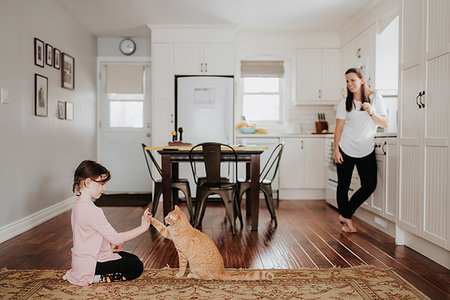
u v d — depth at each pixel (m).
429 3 2.54
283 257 2.65
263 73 5.87
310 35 5.66
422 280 2.20
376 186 3.48
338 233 3.37
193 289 2.02
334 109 5.93
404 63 2.88
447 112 2.32
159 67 5.36
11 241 3.08
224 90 5.30
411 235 2.87
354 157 3.35
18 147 3.44
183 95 5.29
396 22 4.09
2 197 3.14
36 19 3.83
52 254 2.71
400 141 2.93
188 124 5.30
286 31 5.60
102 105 6.01
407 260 2.58
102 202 5.07
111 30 5.57
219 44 5.38
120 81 5.98
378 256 2.67
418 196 2.66
